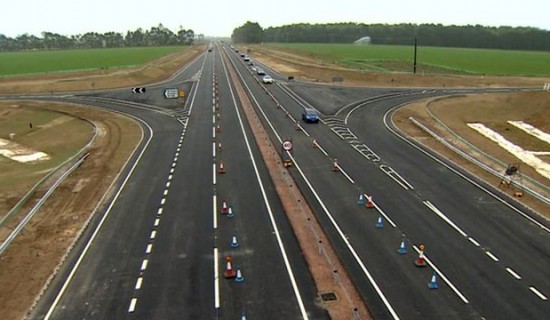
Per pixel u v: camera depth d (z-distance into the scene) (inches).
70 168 1448.1
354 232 991.0
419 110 2348.7
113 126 2082.9
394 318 705.0
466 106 2470.5
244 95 2844.5
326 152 1600.6
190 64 5103.3
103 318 717.3
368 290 778.2
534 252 901.2
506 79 3432.6
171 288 792.9
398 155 1563.7
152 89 3110.2
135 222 1051.9
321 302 742.5
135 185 1291.8
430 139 1786.4
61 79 3388.3
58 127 2154.3
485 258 879.1
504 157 1643.7
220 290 782.5
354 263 864.9
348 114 2255.2
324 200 1169.4
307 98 2726.4
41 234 998.4
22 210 1138.7
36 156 1708.9
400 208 1117.1
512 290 774.5
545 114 2215.8
